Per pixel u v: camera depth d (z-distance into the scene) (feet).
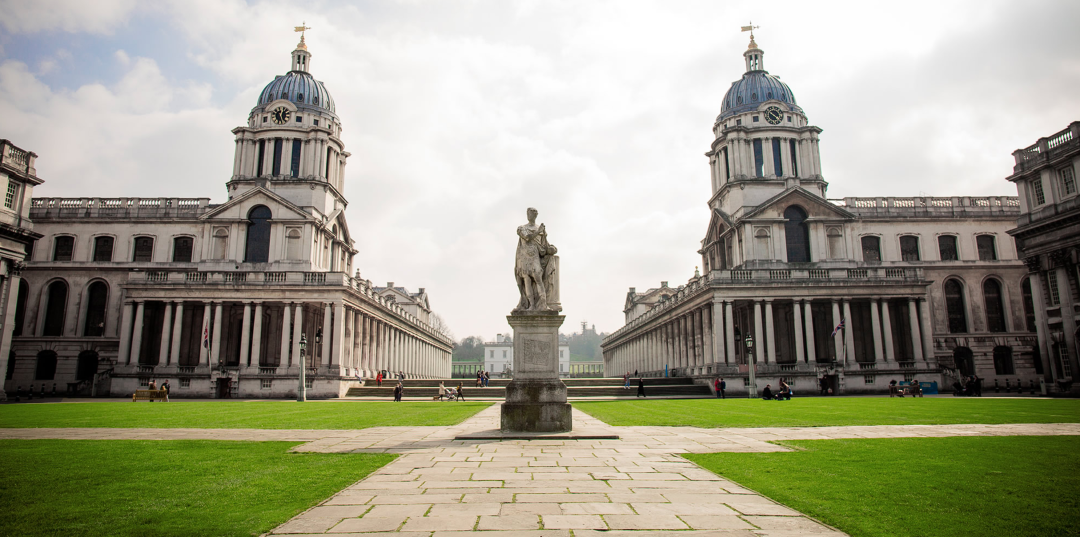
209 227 222.69
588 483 35.94
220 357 206.18
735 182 235.40
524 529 25.79
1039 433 64.18
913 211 236.63
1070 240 156.76
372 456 47.11
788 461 44.62
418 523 26.76
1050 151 162.61
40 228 231.71
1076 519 27.76
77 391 207.21
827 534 25.26
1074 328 156.25
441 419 88.22
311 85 254.68
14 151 156.76
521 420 61.05
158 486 35.29
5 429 71.56
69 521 27.40
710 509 29.53
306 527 26.17
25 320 223.10
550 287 65.31
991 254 236.02
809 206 222.48
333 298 195.21
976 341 222.89
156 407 123.44
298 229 219.61
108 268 227.40
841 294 199.72
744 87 255.09
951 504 30.68
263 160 239.09
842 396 175.22
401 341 280.10
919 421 79.97
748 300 201.05
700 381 199.72
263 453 49.37
